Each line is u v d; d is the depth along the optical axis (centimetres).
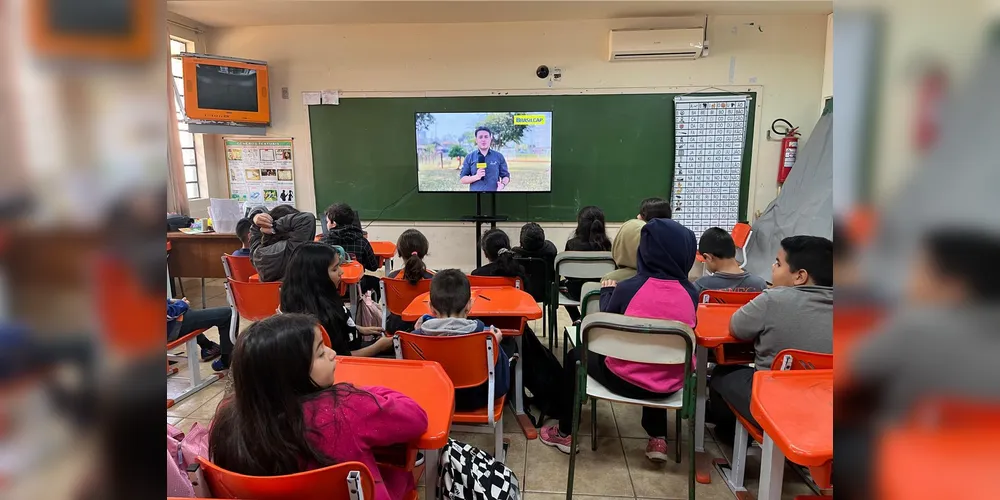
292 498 87
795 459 95
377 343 200
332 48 493
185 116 456
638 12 448
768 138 477
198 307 418
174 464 97
